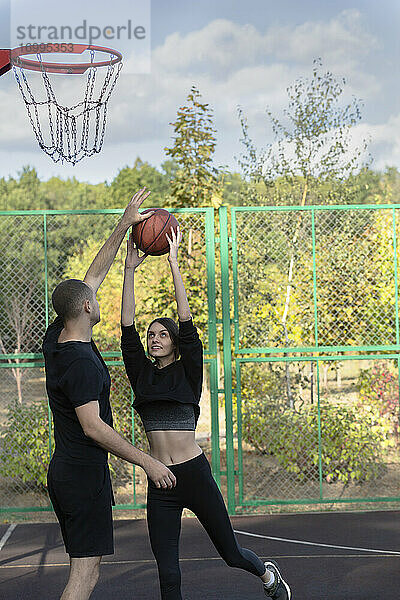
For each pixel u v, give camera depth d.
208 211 8.44
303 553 6.79
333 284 8.51
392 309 8.53
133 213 5.38
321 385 9.36
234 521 8.01
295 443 8.55
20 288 8.42
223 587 5.95
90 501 4.52
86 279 5.25
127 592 5.89
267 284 8.47
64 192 38.19
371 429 8.64
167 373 5.21
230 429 8.31
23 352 8.38
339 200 12.55
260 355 8.45
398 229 8.52
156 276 8.49
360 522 7.85
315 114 12.73
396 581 6.00
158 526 5.02
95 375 4.46
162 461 5.04
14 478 8.38
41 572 6.41
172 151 11.10
